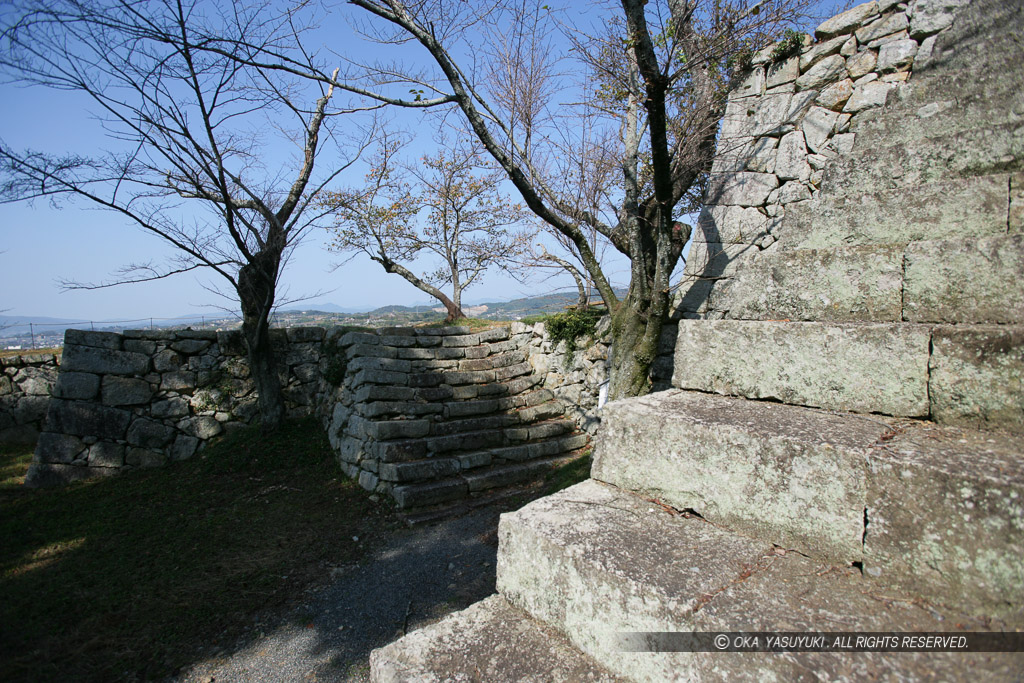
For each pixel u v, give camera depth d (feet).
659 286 16.28
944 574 3.87
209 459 25.48
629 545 4.74
